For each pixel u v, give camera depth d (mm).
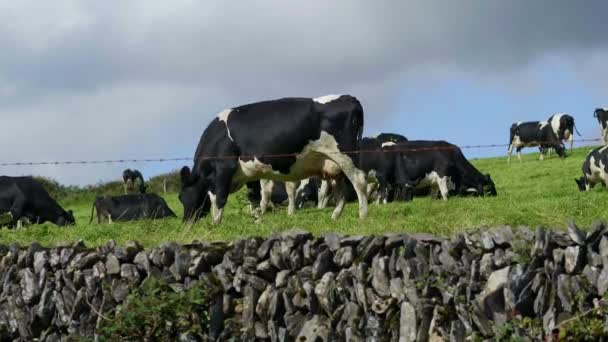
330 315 12406
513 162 47125
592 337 10320
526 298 10922
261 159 19781
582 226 12281
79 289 14750
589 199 18031
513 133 48656
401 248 12086
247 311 13188
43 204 31516
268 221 18641
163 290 13844
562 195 23188
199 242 14070
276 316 12898
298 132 19359
